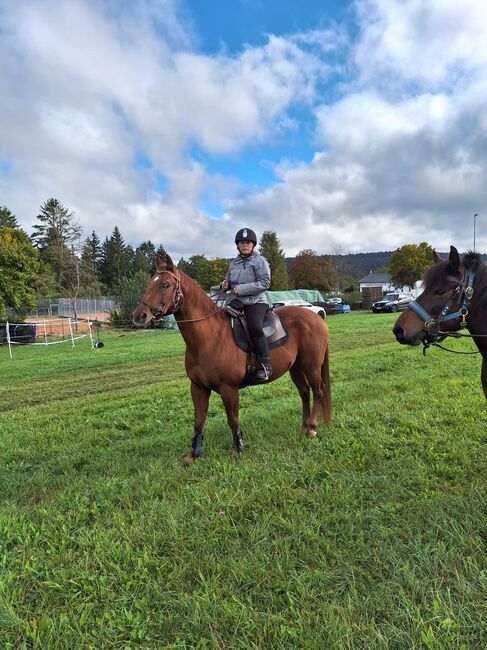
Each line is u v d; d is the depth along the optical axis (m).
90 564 2.60
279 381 8.36
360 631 2.00
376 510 3.06
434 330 3.27
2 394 8.66
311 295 39.12
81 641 2.03
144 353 14.23
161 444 4.83
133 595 2.32
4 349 18.30
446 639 1.92
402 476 3.60
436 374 7.88
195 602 2.20
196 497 3.34
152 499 3.40
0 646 2.01
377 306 36.53
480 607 2.11
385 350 11.89
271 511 3.10
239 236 4.31
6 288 23.23
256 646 1.94
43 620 2.12
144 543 2.77
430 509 3.03
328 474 3.69
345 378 8.45
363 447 4.26
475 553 2.53
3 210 68.31
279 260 56.31
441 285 3.24
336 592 2.28
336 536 2.81
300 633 1.99
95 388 9.03
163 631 2.09
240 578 2.40
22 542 2.85
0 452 4.89
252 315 4.26
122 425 5.91
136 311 3.86
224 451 4.46
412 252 59.62
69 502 3.41
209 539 2.78
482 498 3.17
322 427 5.00
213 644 1.97
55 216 55.78
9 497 3.70
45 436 5.45
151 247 110.31
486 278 3.18
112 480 3.78
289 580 2.39
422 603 2.15
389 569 2.45
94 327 29.53
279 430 5.04
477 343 3.31
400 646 1.92
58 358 13.70
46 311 35.00
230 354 4.13
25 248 27.34
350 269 73.19
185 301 4.04
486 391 3.51
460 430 4.68
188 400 7.17
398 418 5.17
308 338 4.92
